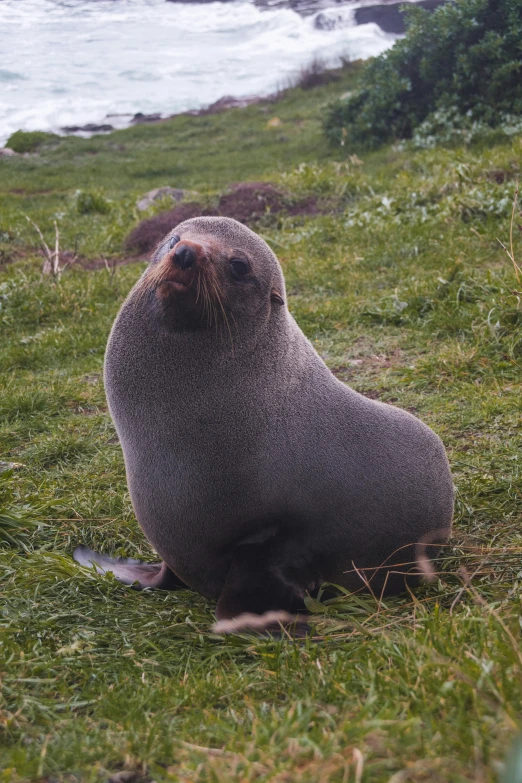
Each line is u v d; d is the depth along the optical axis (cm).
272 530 402
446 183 1190
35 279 1084
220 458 387
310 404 414
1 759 259
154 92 3975
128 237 1377
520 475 514
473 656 280
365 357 765
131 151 2722
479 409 611
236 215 1345
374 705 261
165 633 374
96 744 265
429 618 343
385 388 685
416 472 427
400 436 432
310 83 3334
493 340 724
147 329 392
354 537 415
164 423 389
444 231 1050
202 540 399
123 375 398
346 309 873
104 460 602
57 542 488
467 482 518
